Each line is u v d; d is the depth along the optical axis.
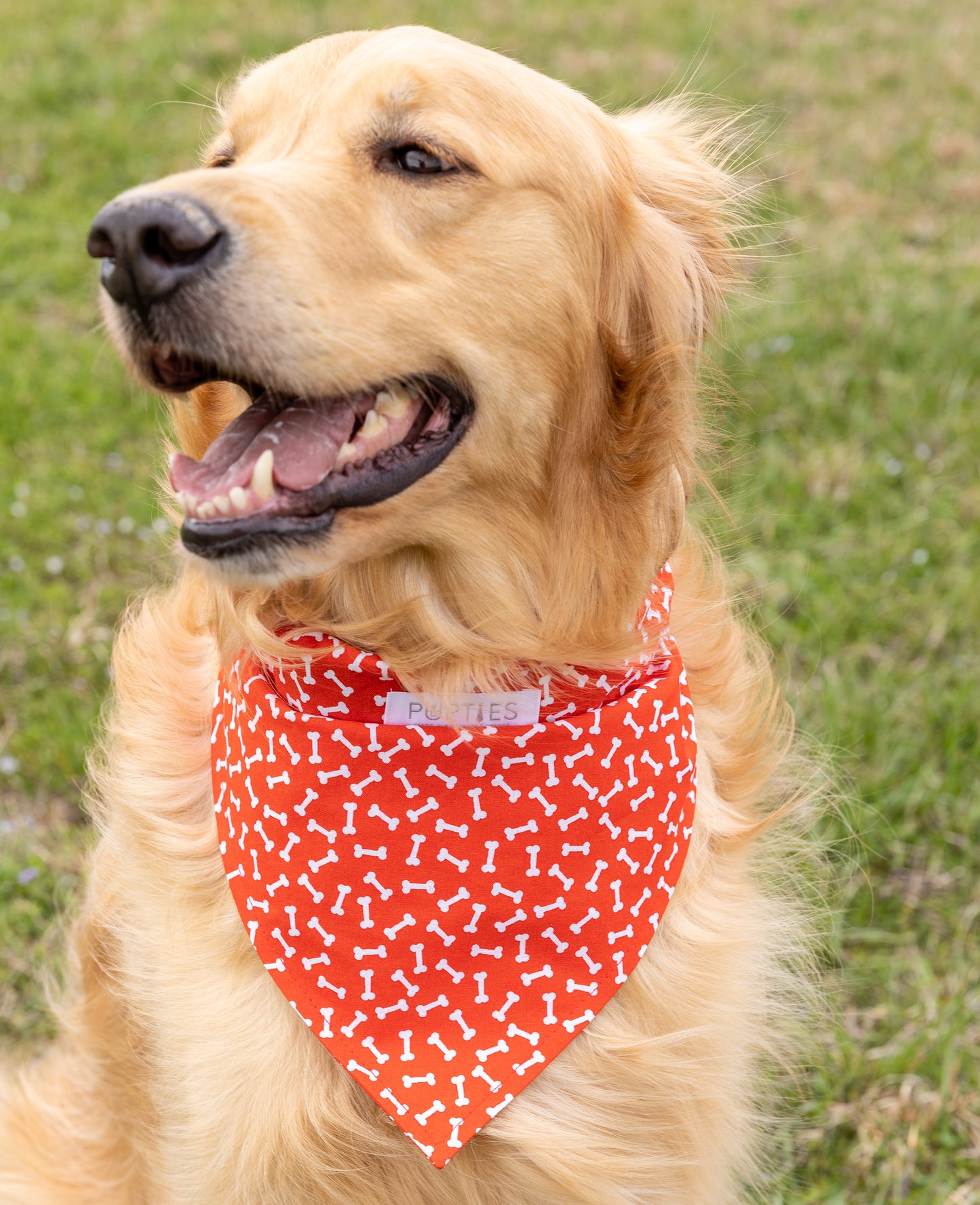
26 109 8.68
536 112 2.24
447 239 2.13
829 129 8.70
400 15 10.52
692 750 2.45
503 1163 2.31
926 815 3.63
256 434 2.16
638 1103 2.40
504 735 2.25
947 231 7.24
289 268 1.98
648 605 2.47
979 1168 2.90
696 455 2.62
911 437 5.20
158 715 2.62
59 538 4.65
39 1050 3.21
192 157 7.93
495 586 2.34
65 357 5.83
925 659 4.10
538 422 2.27
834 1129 3.00
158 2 10.88
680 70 9.48
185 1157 2.39
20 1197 2.83
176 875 2.45
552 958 2.30
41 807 3.71
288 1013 2.34
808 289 6.35
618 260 2.40
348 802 2.25
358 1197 2.31
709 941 2.48
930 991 3.17
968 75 9.77
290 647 2.28
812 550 4.56
